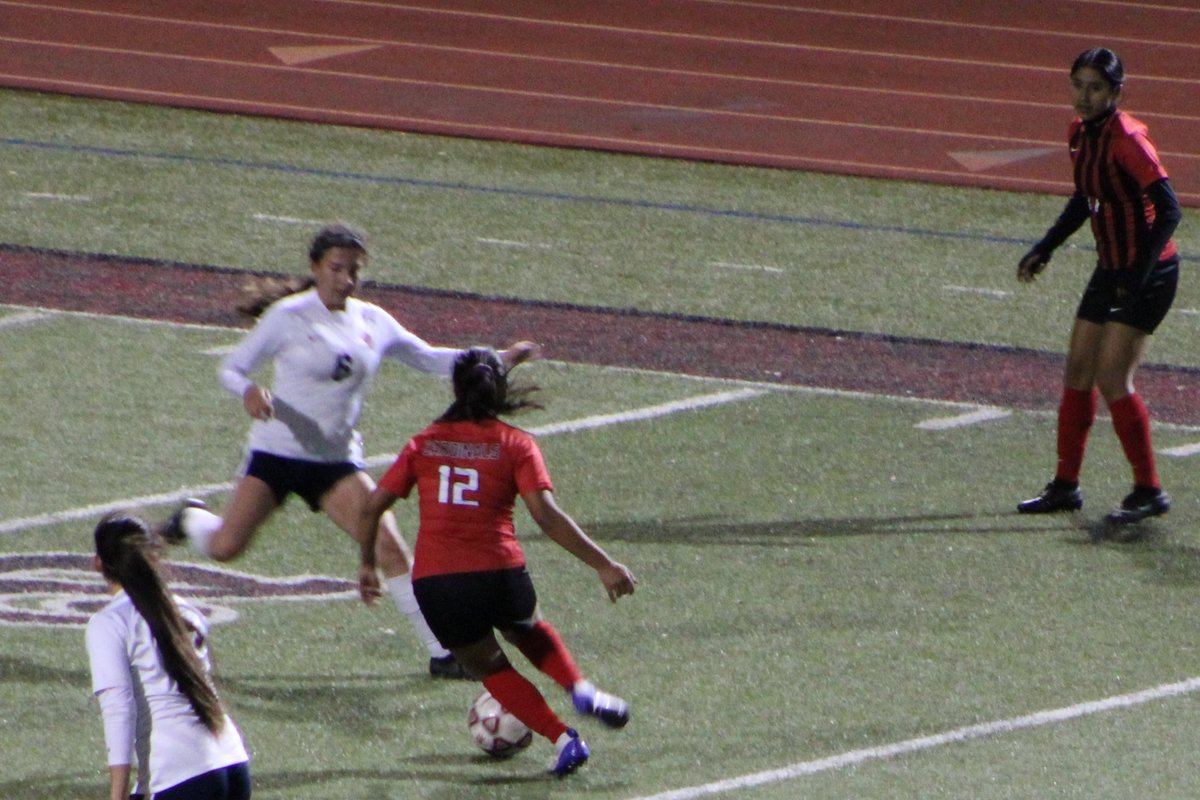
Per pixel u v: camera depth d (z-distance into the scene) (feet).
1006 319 201.67
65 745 96.94
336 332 106.32
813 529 136.98
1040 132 291.79
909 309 203.92
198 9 338.75
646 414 164.86
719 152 272.92
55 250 210.38
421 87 300.40
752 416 165.48
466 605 91.76
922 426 164.14
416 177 252.83
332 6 345.31
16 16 327.67
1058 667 111.86
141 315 188.34
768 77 315.37
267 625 115.44
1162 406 172.45
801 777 95.25
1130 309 135.33
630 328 192.44
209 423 157.79
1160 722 103.76
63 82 291.99
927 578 127.13
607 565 92.12
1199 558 132.46
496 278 209.26
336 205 237.04
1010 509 142.72
